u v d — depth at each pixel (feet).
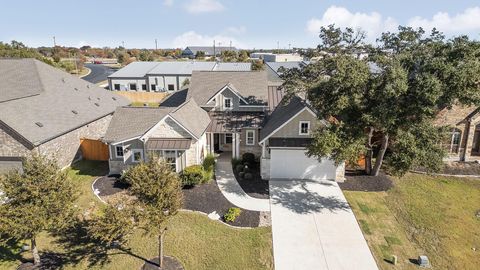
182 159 85.10
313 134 72.79
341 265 54.49
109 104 123.85
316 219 67.72
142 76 212.84
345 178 86.99
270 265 54.60
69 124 95.45
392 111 65.82
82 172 90.68
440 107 73.41
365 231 63.72
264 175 87.15
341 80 67.05
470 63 61.00
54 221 48.03
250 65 229.25
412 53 69.87
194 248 58.70
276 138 85.97
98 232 47.60
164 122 84.48
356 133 71.05
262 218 68.08
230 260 55.83
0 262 54.03
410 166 69.62
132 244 59.52
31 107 92.27
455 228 65.46
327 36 86.89
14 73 106.32
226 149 110.01
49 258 55.42
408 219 68.39
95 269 53.42
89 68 335.06
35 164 48.65
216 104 107.76
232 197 76.89
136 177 48.21
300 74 90.74
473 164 97.19
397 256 56.80
